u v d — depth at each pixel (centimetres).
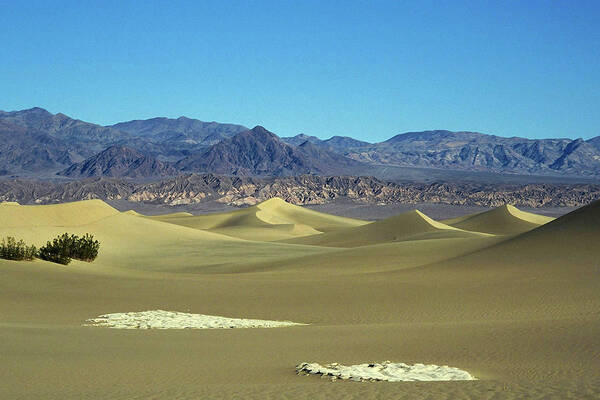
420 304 3897
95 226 10775
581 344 2334
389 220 15175
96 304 3947
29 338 2502
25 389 1623
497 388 1562
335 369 1862
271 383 1688
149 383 1703
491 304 3791
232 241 11462
